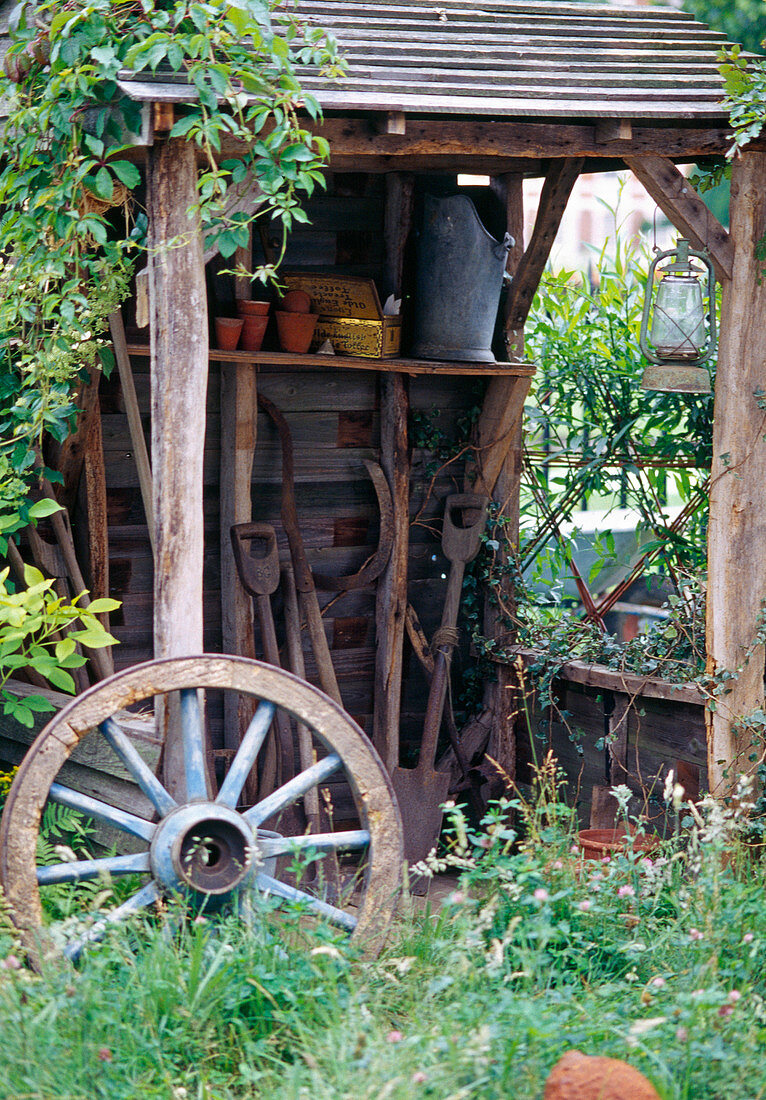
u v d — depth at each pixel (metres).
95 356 4.35
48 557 4.53
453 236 4.87
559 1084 2.55
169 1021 2.95
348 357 4.84
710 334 4.23
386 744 5.30
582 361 5.73
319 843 3.50
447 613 5.27
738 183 4.15
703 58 4.37
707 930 3.34
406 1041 2.77
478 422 5.39
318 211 5.03
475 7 4.52
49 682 4.52
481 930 3.26
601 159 4.88
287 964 3.21
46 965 3.11
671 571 5.35
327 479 5.23
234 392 4.82
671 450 5.62
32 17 3.69
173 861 3.24
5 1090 2.62
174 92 3.33
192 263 3.49
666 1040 2.87
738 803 4.25
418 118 3.79
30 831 3.24
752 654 4.30
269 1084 2.76
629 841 4.18
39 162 3.75
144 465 4.46
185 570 3.56
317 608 5.07
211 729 5.00
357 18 4.11
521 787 5.36
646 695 4.68
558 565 5.84
